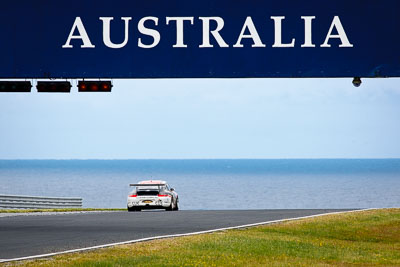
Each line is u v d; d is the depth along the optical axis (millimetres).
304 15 85438
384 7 85062
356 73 85250
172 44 86000
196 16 85938
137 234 77438
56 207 150875
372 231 90438
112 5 86438
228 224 91688
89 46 86688
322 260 63312
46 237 74062
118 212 124688
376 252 70812
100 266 54062
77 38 86750
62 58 86938
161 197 129250
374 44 85250
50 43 87000
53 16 87000
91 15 86625
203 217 105812
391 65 84938
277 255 64375
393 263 62781
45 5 87062
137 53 86312
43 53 87125
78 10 86750
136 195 130125
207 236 74438
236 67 85750
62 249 63812
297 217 103812
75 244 67688
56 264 54281
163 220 99375
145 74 86188
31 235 76188
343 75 85375
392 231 90938
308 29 85438
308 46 85500
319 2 85375
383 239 84562
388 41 85062
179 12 86000
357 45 85312
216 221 96938
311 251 68562
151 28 86188
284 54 85562
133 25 86375
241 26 85688
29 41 87188
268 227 86875
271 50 85562
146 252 62031
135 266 54875
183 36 86062
